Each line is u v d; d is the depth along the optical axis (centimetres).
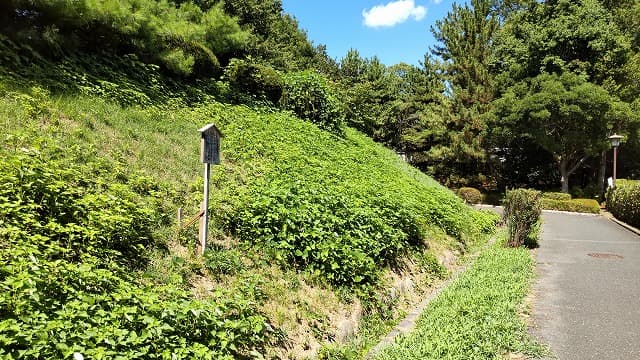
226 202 662
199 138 917
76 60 966
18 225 411
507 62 3120
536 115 2561
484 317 549
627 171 3316
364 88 3228
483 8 3397
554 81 2636
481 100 3147
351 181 1046
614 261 993
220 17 1545
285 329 482
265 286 525
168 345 345
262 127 1222
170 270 475
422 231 934
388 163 1766
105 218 467
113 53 1118
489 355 451
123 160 659
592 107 2483
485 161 3191
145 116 894
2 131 573
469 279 761
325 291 582
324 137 1486
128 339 320
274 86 1582
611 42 2677
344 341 530
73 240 434
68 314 320
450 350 451
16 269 341
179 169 731
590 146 2652
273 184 757
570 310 623
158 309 362
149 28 1170
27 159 488
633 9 2886
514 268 850
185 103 1130
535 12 3020
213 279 499
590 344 498
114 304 358
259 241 600
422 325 555
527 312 608
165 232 535
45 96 726
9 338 276
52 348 288
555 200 2598
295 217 632
